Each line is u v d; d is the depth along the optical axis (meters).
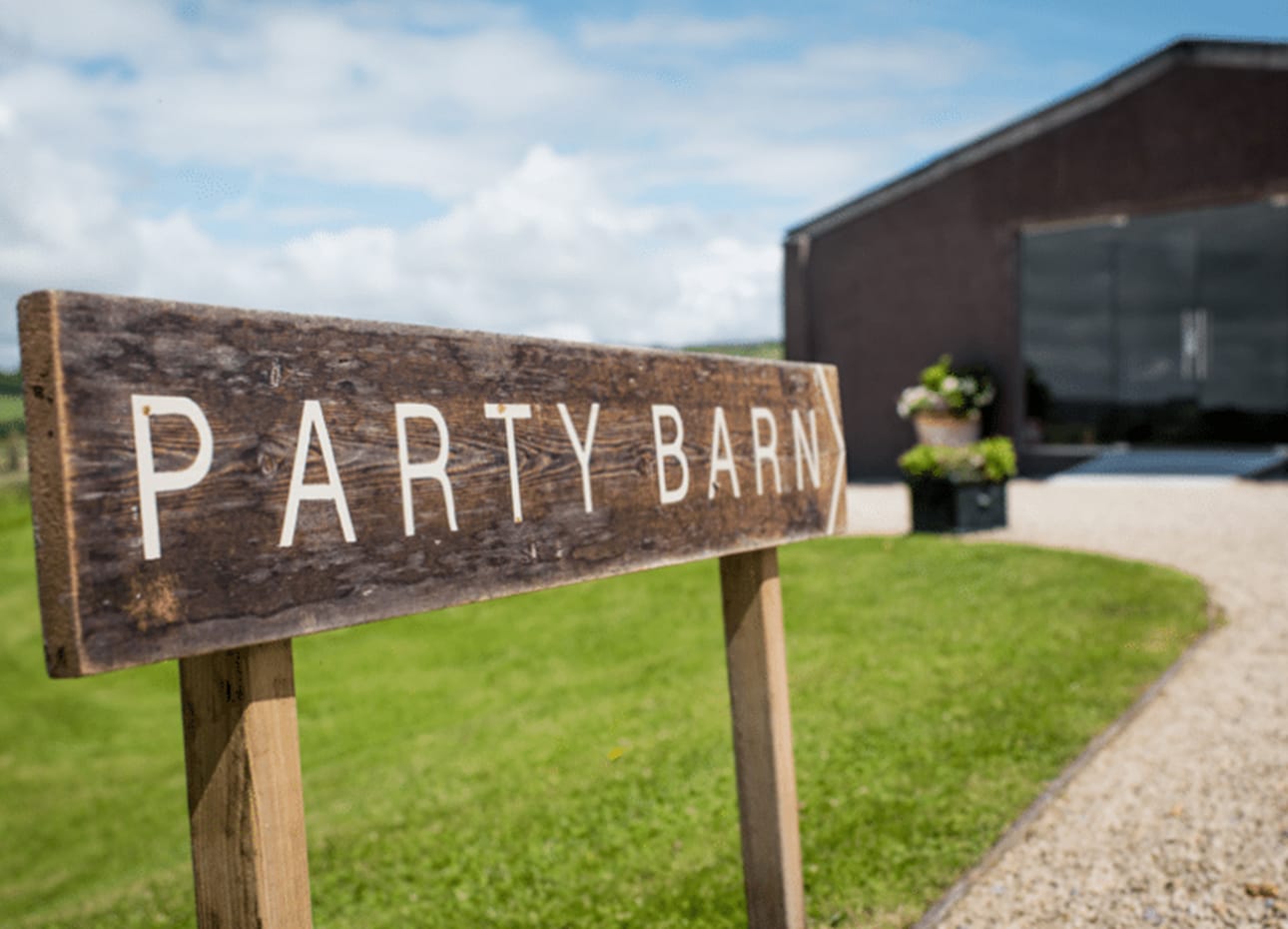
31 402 1.03
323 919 3.36
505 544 1.52
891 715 4.56
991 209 15.04
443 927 3.18
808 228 16.69
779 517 2.22
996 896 2.88
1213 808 3.32
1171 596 6.34
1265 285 17.17
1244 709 4.23
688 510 1.93
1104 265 18.16
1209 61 13.08
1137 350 18.38
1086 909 2.77
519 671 6.80
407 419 1.38
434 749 5.42
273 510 1.21
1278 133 12.70
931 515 9.38
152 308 1.10
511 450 1.54
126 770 7.23
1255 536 8.34
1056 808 3.43
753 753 2.24
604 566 1.71
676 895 3.19
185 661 1.25
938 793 3.64
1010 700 4.58
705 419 1.99
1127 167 13.84
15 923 4.48
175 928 3.76
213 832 1.25
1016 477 14.83
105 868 5.38
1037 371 17.95
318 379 1.27
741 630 2.23
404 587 1.36
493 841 3.82
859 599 7.05
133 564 1.08
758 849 2.25
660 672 6.21
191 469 1.13
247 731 1.22
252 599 1.18
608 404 1.75
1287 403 17.09
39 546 1.04
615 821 3.85
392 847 3.91
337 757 5.70
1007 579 7.20
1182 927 2.64
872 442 16.42
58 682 9.45
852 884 3.03
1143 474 13.55
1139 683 4.69
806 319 16.83
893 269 16.02
